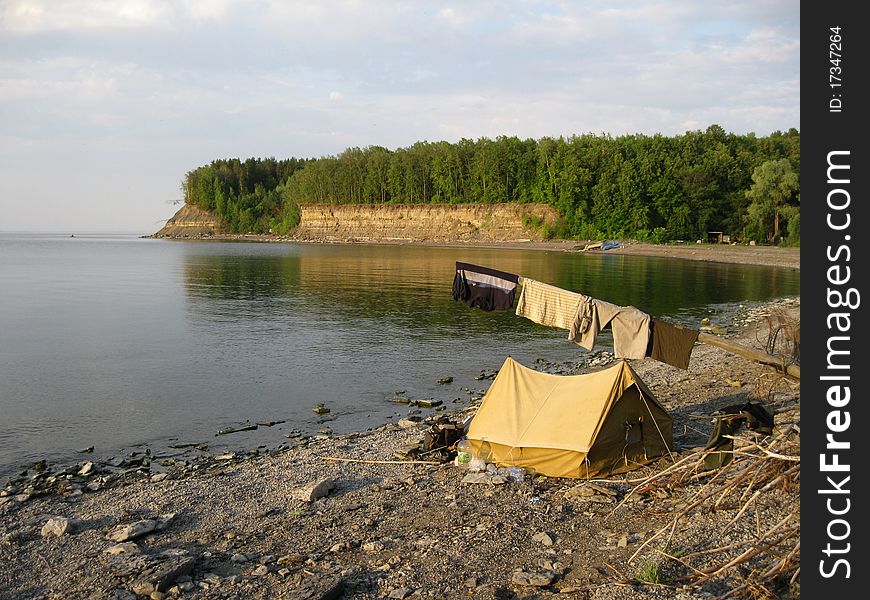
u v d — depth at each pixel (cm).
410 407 2378
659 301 5378
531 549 1133
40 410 2347
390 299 5628
